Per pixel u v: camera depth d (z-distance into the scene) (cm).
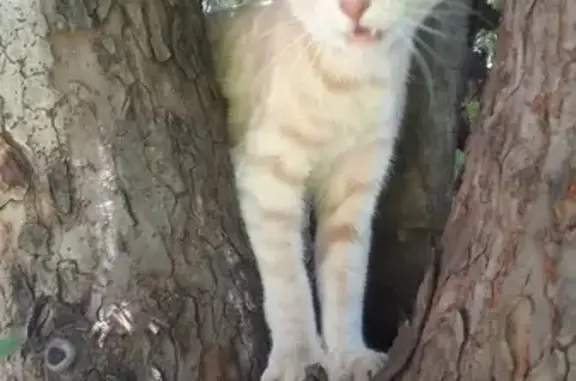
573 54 45
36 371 50
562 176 44
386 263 67
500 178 47
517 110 47
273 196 64
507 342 44
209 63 63
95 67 52
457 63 66
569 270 43
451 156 66
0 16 51
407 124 66
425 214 66
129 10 55
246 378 55
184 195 55
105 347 50
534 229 44
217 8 72
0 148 51
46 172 51
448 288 48
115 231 52
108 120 52
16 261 51
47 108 51
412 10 62
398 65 64
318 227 69
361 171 66
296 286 63
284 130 63
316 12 61
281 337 61
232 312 55
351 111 64
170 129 55
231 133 63
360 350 62
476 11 67
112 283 51
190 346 52
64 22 52
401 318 63
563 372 42
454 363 46
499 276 45
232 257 57
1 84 51
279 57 63
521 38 47
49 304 51
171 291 52
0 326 51
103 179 52
